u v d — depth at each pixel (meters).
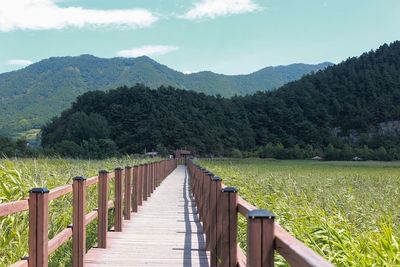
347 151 98.12
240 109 112.38
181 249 7.68
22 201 4.30
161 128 88.25
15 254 5.58
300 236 6.18
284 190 14.65
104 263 6.62
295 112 113.12
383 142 110.81
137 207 12.72
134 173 12.52
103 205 7.69
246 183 16.39
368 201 12.60
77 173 11.70
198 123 94.12
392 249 5.26
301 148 104.94
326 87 128.38
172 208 13.47
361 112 120.06
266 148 100.31
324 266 1.82
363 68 135.38
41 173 9.06
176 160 54.88
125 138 87.69
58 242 5.20
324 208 10.11
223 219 4.44
